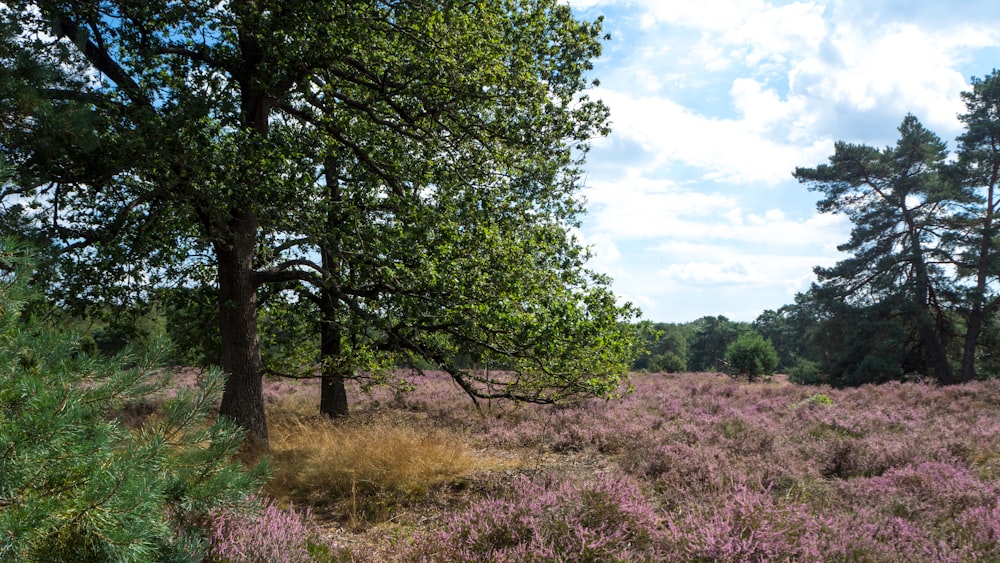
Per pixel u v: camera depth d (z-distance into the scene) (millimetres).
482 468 8445
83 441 3111
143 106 8375
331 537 5258
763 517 4254
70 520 2830
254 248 10938
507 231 10398
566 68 10422
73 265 9547
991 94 34125
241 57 10383
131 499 2895
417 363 11352
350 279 10516
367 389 12641
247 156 8969
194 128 8578
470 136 10797
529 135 10352
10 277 3262
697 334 116375
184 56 9836
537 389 9578
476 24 9930
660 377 41969
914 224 35500
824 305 37250
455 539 4414
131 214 10523
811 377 39406
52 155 7355
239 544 3928
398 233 9609
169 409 3742
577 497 4828
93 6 8391
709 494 5863
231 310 10031
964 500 5867
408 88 10078
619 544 4332
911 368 36094
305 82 10266
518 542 4340
